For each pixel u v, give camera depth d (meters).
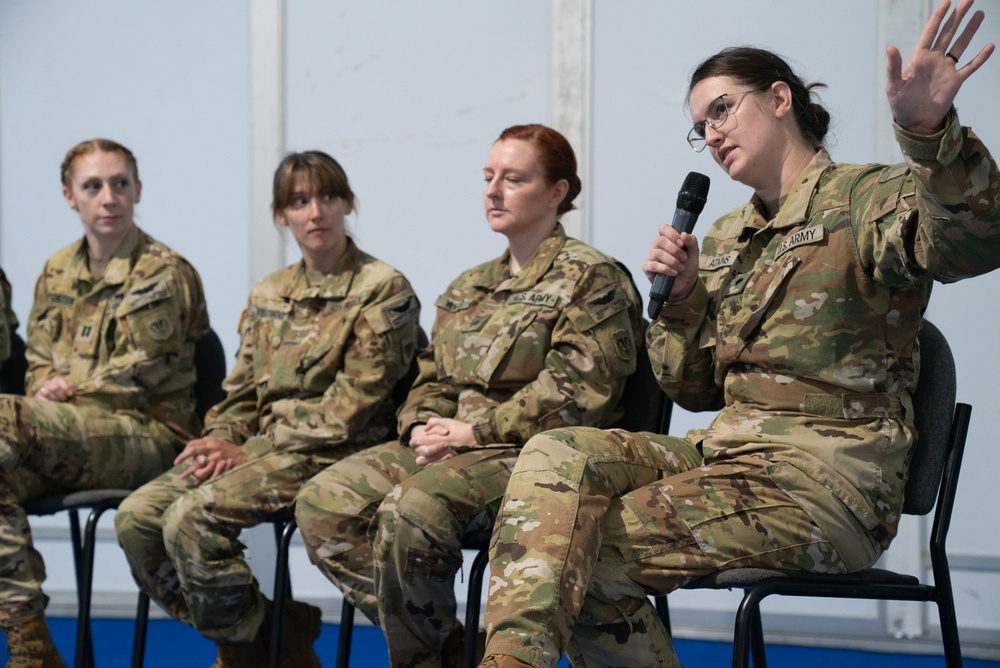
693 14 5.21
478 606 3.16
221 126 5.86
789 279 2.71
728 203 5.15
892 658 4.85
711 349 3.07
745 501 2.57
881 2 4.96
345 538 3.53
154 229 5.94
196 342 4.79
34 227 6.04
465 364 3.69
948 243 2.32
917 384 2.82
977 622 4.86
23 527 4.05
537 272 3.70
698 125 2.96
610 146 5.33
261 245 5.77
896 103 2.27
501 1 5.49
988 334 4.87
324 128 5.75
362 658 4.98
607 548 2.59
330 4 5.73
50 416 4.20
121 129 5.97
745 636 2.49
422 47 5.62
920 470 2.78
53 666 4.07
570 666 2.75
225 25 5.85
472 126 5.55
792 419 2.67
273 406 4.15
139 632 4.21
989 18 4.88
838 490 2.57
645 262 2.94
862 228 2.57
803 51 5.07
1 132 6.08
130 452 4.41
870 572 2.70
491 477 3.30
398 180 5.66
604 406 3.46
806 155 2.90
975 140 2.28
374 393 4.01
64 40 6.03
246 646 3.99
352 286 4.20
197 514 3.79
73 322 4.69
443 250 5.60
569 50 5.35
